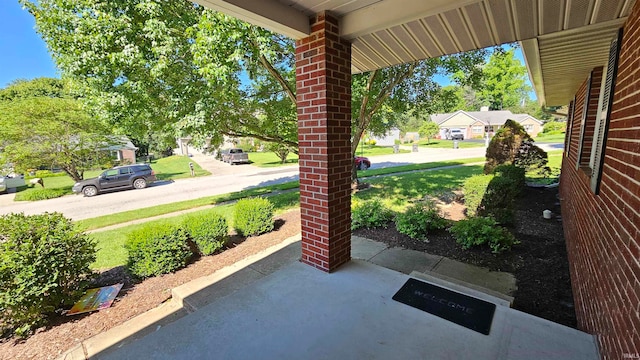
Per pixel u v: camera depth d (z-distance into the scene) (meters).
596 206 2.25
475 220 4.30
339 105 2.70
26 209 8.27
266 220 5.17
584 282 2.35
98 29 4.60
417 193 8.12
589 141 3.55
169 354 1.81
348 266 2.95
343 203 2.90
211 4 1.94
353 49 2.98
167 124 5.91
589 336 1.87
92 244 3.27
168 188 11.33
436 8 2.06
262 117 7.20
